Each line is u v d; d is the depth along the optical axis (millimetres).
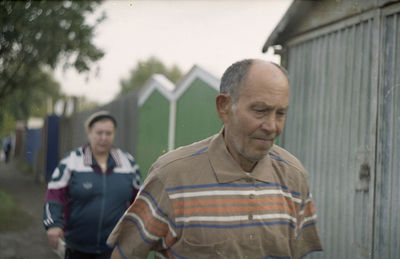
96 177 2789
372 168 2271
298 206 1430
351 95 2471
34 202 9391
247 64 1202
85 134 8172
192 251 1279
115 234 1473
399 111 2105
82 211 2740
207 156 1322
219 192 1281
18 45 10695
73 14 10508
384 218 2188
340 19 2564
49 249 5508
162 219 1344
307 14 2869
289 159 1448
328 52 2691
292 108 3082
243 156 1274
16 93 14594
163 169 1340
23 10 9867
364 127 2352
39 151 13422
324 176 2705
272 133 1181
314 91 2836
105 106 6547
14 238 6070
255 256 1303
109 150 2977
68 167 2793
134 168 3014
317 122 2795
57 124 11742
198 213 1270
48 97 19234
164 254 1438
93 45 11039
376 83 2260
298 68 3012
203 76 3402
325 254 2666
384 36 2225
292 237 1394
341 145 2551
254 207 1299
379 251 2207
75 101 10172
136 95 4988
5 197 9258
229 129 1266
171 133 4047
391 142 2156
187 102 3729
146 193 1396
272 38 3061
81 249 2766
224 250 1261
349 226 2451
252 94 1166
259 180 1318
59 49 10859
